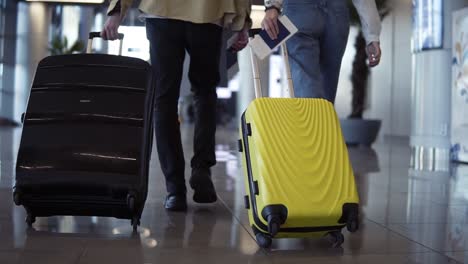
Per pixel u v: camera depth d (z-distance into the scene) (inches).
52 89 81.4
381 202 117.3
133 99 82.4
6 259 64.8
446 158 249.3
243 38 100.4
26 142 79.0
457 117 230.1
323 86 98.3
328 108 79.8
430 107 293.4
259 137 73.9
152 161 201.8
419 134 303.3
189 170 172.1
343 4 94.7
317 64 93.0
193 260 66.8
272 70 414.6
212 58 99.3
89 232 80.5
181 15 94.3
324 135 76.9
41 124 80.0
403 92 523.2
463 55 226.1
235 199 114.8
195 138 103.0
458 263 67.9
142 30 106.0
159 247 72.8
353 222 70.8
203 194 101.3
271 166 71.6
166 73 97.5
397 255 71.4
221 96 917.2
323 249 73.9
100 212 80.2
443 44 284.0
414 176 172.2
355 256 70.5
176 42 97.3
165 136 99.0
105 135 79.8
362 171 187.9
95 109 80.8
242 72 443.2
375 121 350.6
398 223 93.7
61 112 80.4
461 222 95.2
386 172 184.9
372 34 97.1
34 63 732.0
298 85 92.4
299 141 74.8
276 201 68.9
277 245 75.7
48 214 81.3
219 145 324.2
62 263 63.8
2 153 220.4
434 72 289.0
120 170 78.5
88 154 78.6
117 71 83.5
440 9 283.0
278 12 84.2
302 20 91.9
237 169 178.7
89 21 709.9
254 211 72.8
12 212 93.2
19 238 75.4
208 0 94.0
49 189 76.5
